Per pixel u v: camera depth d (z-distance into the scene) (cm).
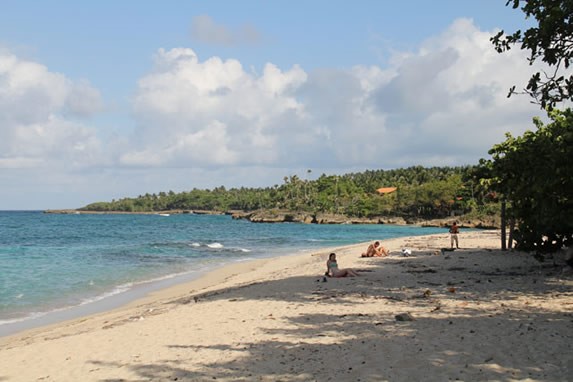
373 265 2286
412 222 14025
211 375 759
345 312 1186
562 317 1022
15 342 1194
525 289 1412
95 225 12100
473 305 1198
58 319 1597
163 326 1179
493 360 746
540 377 666
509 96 1284
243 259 3678
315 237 7219
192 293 1956
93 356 943
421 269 2055
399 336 916
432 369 717
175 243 5669
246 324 1120
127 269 3038
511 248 2722
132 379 772
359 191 18600
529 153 1512
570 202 1585
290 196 19438
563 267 1806
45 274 2781
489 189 2189
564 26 1227
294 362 796
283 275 2219
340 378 703
